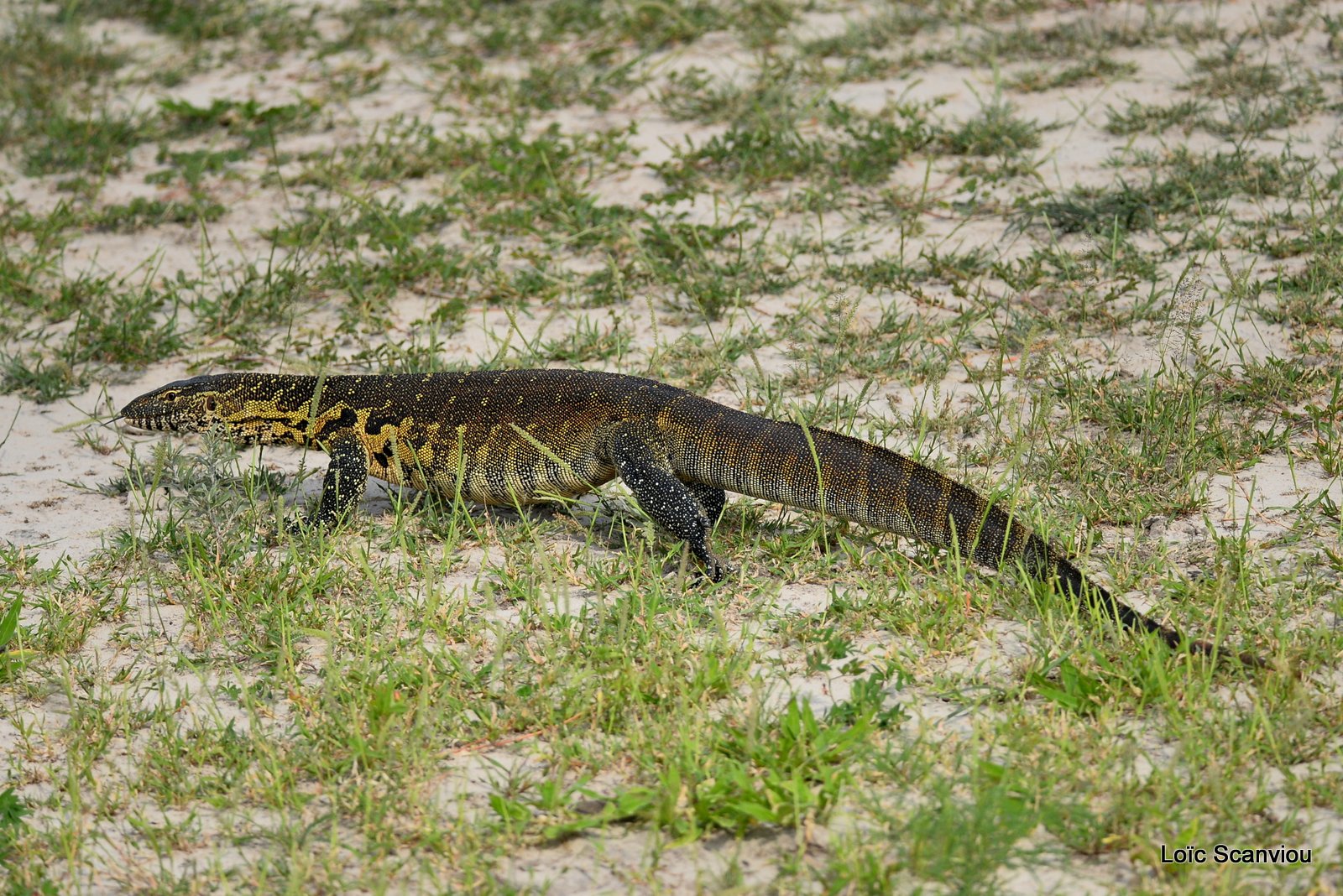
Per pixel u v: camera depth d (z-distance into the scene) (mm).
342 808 6422
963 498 8148
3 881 6008
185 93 19547
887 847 5867
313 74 19922
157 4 22594
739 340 12125
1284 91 16406
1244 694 6852
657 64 17953
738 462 8688
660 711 6871
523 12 21078
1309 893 5512
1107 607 7387
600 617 7598
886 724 6734
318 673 7543
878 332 11992
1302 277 12195
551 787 6234
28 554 9148
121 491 10047
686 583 8297
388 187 16156
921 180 15359
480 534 9133
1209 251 12711
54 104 18891
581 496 9641
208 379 9867
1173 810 6008
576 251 14367
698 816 6070
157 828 6320
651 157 16484
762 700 6816
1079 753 6336
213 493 8906
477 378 9492
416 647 7566
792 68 18156
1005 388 10984
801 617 7852
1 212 16031
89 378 12102
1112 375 10969
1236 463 9422
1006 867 5805
